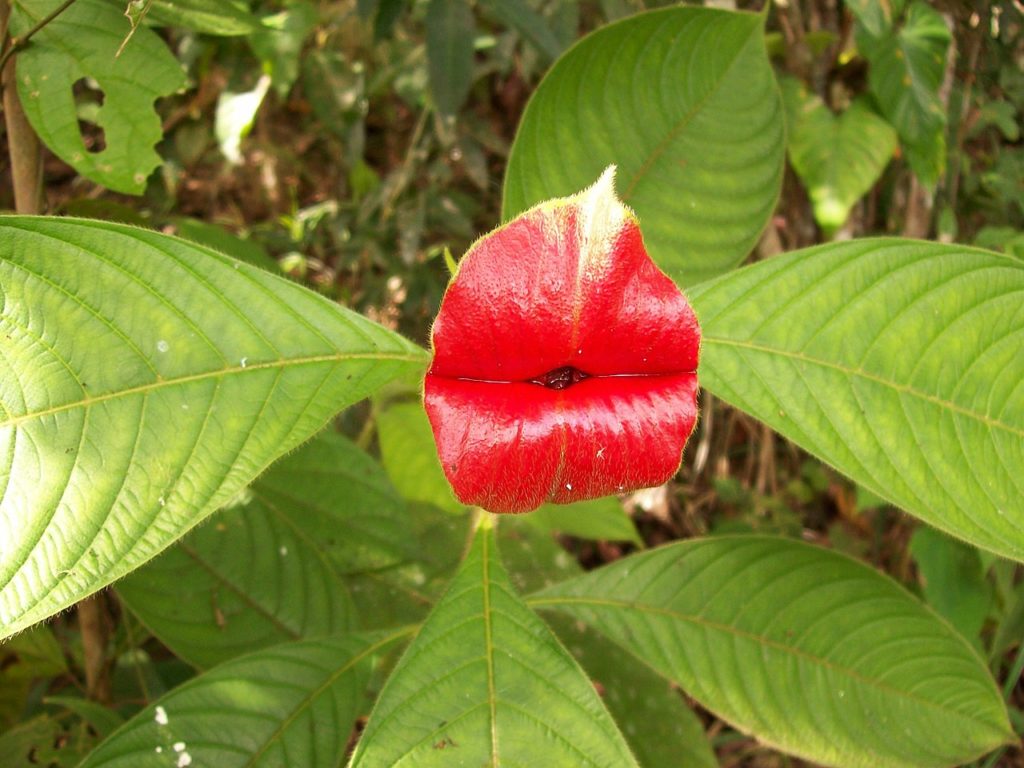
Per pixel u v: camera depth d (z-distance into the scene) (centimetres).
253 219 73
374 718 23
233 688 28
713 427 57
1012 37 49
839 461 26
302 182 72
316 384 23
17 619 20
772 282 27
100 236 22
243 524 35
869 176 46
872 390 26
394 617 40
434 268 60
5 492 20
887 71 44
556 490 19
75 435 21
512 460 18
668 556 33
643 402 19
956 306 26
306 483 39
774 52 50
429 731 23
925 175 45
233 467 22
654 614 32
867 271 27
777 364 26
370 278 60
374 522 40
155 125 29
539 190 31
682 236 33
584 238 18
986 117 48
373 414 41
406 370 24
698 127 32
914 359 26
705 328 27
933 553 43
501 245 18
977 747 31
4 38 28
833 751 31
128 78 28
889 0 42
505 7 42
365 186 62
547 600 32
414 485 43
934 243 27
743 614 32
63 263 22
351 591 40
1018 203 49
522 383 19
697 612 32
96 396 21
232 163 55
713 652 32
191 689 28
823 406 26
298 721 28
